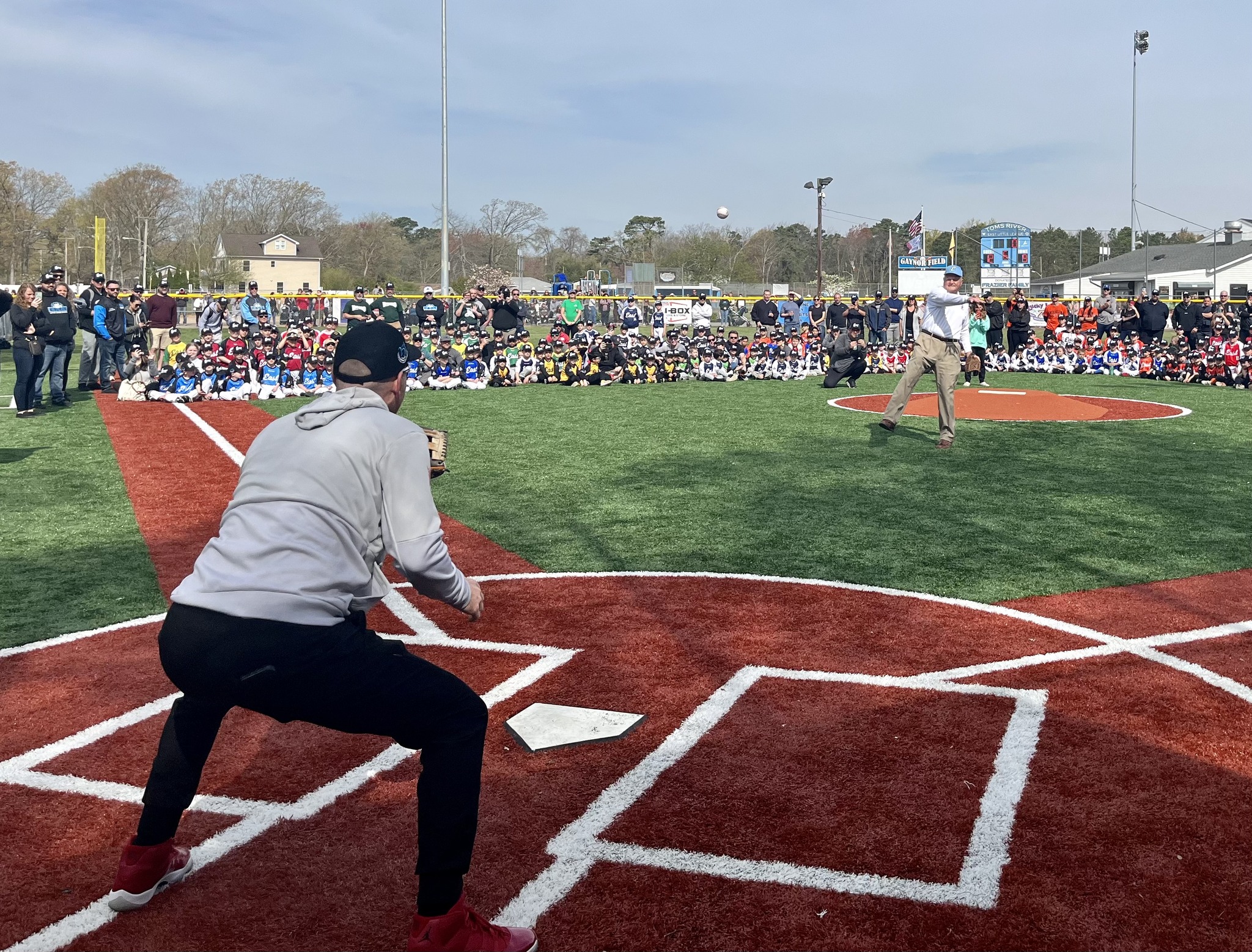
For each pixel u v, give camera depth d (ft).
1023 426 47.67
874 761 12.96
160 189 280.72
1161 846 10.91
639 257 303.68
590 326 94.12
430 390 66.85
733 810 11.72
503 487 32.50
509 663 16.65
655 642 17.65
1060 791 12.14
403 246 282.56
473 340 71.46
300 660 8.55
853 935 9.34
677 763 12.94
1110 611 19.38
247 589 8.54
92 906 9.91
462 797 8.87
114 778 12.72
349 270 280.31
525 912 9.71
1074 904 9.81
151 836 9.67
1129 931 9.39
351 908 9.87
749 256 301.22
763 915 9.65
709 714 14.52
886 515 28.09
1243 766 12.85
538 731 13.82
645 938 9.30
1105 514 28.19
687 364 78.07
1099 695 15.16
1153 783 12.35
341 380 9.87
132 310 62.39
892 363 85.71
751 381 76.54
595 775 12.64
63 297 53.01
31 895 10.11
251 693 8.59
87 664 16.74
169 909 9.86
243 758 13.19
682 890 10.08
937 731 13.88
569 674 16.14
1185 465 36.60
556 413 53.36
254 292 82.17
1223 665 16.49
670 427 47.32
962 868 10.46
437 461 10.00
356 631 9.06
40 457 37.99
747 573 22.13
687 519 27.61
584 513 28.50
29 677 16.14
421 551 8.91
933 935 9.32
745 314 153.07
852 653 17.03
